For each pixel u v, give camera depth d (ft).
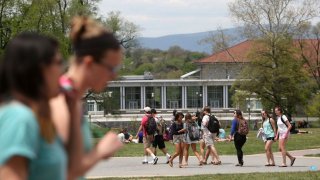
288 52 318.86
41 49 15.69
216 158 112.37
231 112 452.76
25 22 225.15
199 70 551.18
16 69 15.46
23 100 15.61
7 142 14.76
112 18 290.97
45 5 233.96
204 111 112.57
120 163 116.06
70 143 17.01
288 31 334.65
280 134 106.52
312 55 362.53
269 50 320.50
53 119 16.49
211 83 519.60
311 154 138.41
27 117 15.06
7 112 15.05
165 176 89.92
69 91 17.08
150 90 524.93
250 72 322.55
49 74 15.87
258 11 335.47
